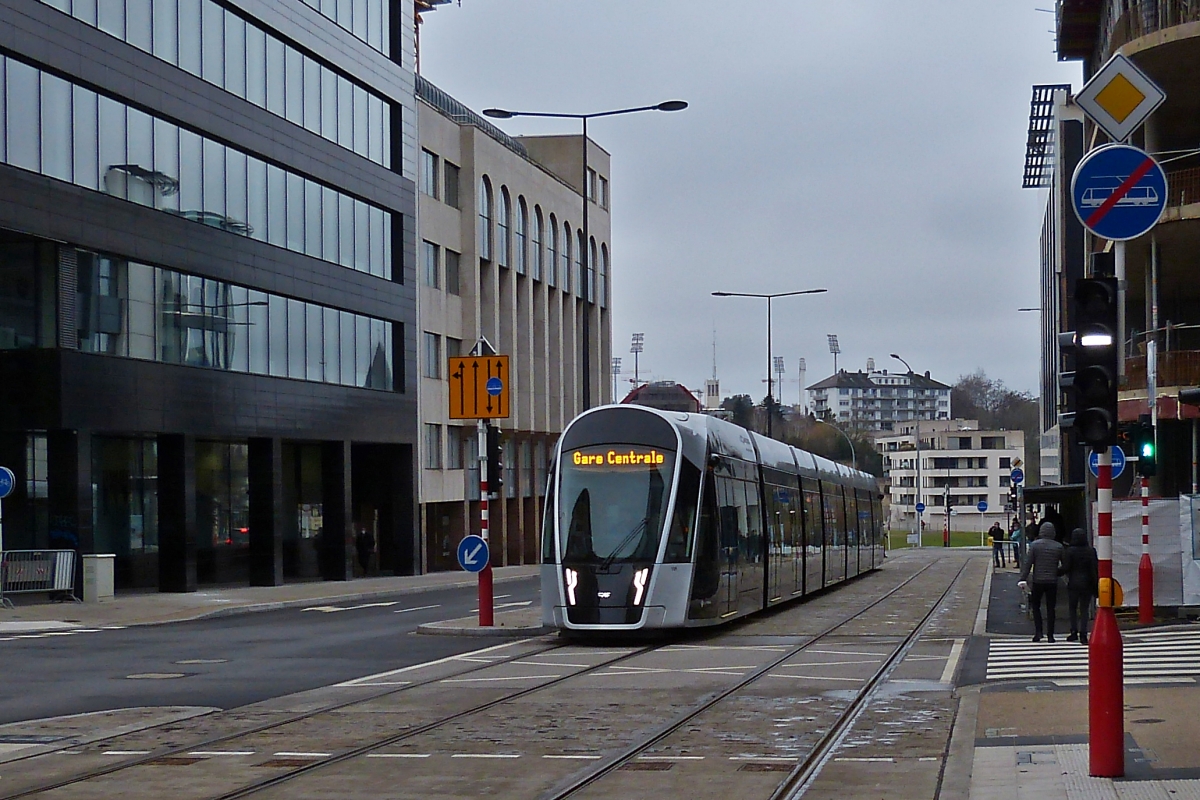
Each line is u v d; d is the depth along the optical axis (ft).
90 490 119.96
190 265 134.82
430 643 79.15
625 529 76.79
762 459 99.86
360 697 54.08
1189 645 68.95
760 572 94.48
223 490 152.25
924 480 506.07
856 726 45.39
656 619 75.36
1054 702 48.26
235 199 144.05
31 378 116.06
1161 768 34.83
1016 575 168.25
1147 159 36.45
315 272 160.35
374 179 175.73
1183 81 116.88
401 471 184.85
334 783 36.45
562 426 245.04
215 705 52.54
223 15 141.90
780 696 53.11
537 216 237.25
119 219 123.65
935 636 80.43
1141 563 83.30
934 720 46.37
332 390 163.53
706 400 487.61
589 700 52.60
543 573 77.87
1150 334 124.36
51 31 114.21
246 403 144.66
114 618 101.30
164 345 132.05
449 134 202.39
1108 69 36.83
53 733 45.62
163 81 130.11
